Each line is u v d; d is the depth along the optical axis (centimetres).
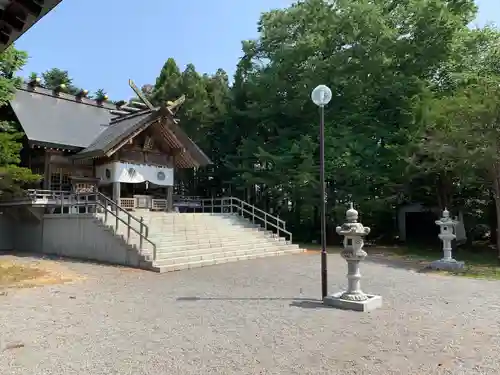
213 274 1071
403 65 2047
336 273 1086
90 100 2358
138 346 491
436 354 465
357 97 2075
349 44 2094
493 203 1925
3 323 591
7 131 1670
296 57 2172
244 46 2512
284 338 521
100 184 1947
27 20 363
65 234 1529
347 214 712
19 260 1357
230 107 2558
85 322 598
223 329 561
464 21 2206
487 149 1389
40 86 2164
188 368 422
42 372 412
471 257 1595
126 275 1046
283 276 1036
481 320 610
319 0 2195
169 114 1917
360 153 1911
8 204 1752
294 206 2323
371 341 510
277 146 2208
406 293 814
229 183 2528
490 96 1395
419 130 1720
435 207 2075
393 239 2352
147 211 1872
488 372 414
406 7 2119
